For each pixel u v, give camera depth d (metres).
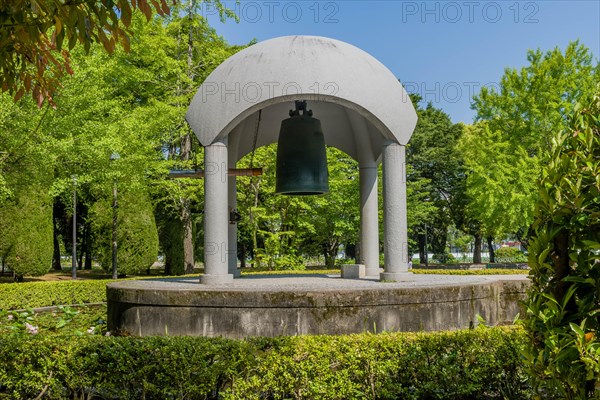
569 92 23.36
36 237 22.55
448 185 36.44
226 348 4.93
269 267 20.72
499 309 8.70
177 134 22.27
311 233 24.81
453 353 5.12
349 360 4.99
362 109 8.08
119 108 17.83
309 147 8.58
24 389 5.26
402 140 8.34
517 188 23.66
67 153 16.14
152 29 21.02
